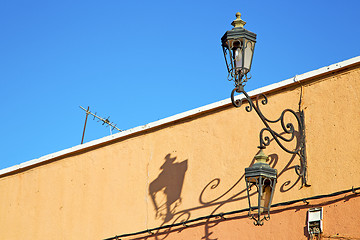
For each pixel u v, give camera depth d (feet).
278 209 31.91
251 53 29.86
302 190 31.53
